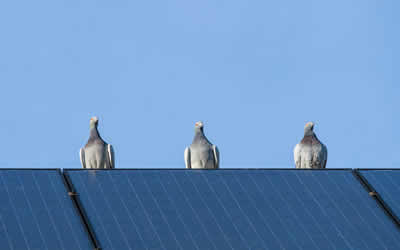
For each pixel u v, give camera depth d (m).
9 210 20.39
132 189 21.91
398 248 20.52
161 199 21.58
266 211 21.61
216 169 23.45
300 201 22.25
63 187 21.72
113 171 22.70
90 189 21.64
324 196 22.61
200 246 19.78
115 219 20.47
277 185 22.94
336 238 20.73
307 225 21.17
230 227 20.72
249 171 23.59
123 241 19.62
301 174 23.70
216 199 21.89
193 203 21.59
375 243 20.66
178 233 20.22
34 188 21.47
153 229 20.23
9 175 21.98
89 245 19.38
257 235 20.50
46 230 19.77
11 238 19.31
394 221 21.73
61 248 19.12
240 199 22.03
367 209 22.19
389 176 23.97
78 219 20.38
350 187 23.23
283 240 20.41
